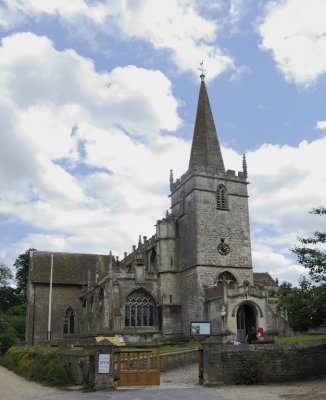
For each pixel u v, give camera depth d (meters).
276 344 27.94
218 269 57.16
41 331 74.44
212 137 64.56
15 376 37.06
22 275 102.25
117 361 26.61
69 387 27.66
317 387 24.06
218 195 60.59
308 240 28.55
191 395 22.28
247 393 22.61
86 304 72.25
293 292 29.03
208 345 26.69
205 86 68.38
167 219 62.94
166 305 58.53
